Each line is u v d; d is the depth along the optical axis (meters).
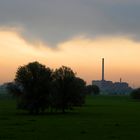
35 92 125.88
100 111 143.50
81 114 123.19
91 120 93.00
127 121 90.50
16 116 110.19
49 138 54.53
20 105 126.75
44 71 129.75
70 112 136.38
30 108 125.81
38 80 127.38
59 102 134.38
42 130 65.75
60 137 55.84
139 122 87.06
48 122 85.00
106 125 78.00
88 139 53.88
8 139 53.06
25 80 126.69
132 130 67.31
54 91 131.75
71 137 55.97
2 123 81.31
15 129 67.25
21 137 55.44
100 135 58.84
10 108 160.12
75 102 137.00
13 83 127.75
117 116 111.69
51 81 131.50
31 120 91.12
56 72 135.75
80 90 137.88
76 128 70.31
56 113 130.50
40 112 136.25
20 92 127.19
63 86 135.00
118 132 63.69
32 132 62.28
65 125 77.12
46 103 128.25
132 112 136.12
